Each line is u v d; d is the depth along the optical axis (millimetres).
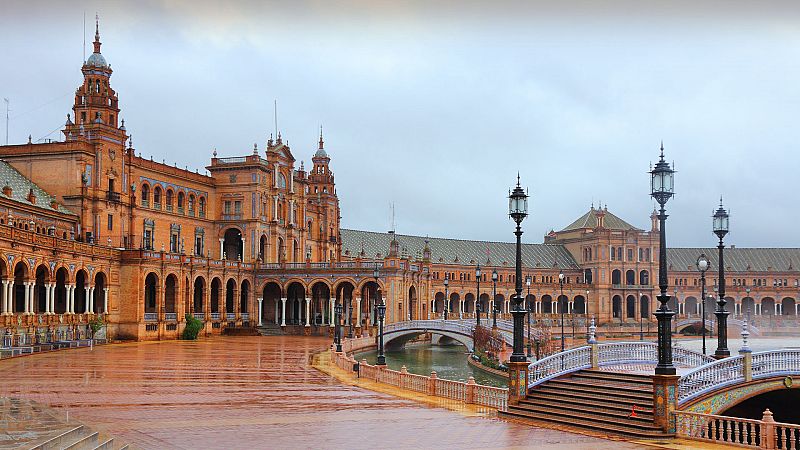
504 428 31641
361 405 37375
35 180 92812
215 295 113188
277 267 116625
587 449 27547
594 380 38531
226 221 119250
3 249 66688
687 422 30734
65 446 23266
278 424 30906
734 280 178000
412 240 175250
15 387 41750
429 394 41719
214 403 36969
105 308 87938
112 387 42656
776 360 38750
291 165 130375
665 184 31812
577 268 179000
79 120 96875
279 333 113188
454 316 148750
